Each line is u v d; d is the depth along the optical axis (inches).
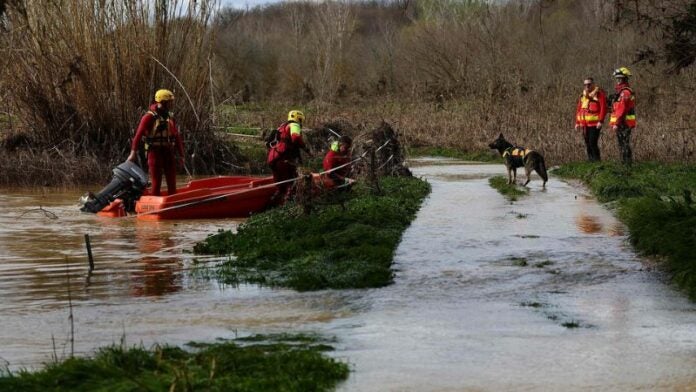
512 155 754.2
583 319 302.2
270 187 619.8
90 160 858.8
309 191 531.5
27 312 327.9
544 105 1240.2
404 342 274.2
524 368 244.4
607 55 1392.7
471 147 1182.3
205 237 513.3
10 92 899.4
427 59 1688.0
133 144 626.5
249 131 1230.9
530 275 380.5
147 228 551.2
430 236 483.8
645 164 823.7
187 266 418.6
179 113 920.9
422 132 1284.4
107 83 900.0
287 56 1931.6
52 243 492.7
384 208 542.6
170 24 906.7
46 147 903.1
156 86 904.3
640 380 232.2
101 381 223.6
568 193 701.3
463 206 616.7
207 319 311.7
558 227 515.5
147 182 622.5
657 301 329.1
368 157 690.2
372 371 242.2
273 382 224.1
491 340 275.6
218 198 599.8
